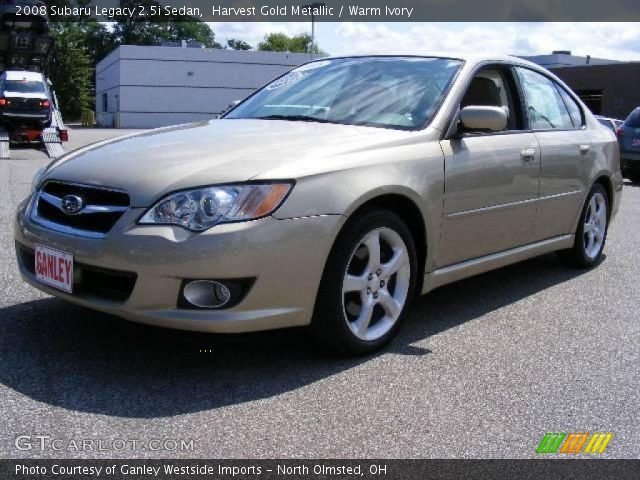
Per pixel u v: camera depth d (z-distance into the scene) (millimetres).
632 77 34281
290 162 3088
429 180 3562
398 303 3529
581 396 3049
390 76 4160
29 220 3291
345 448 2510
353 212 3182
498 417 2812
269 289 2951
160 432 2562
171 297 2867
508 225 4262
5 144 17484
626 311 4359
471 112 3697
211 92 48844
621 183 5750
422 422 2738
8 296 4082
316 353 3395
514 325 4004
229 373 3117
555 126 4863
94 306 3008
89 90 66188
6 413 2643
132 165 3125
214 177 2947
